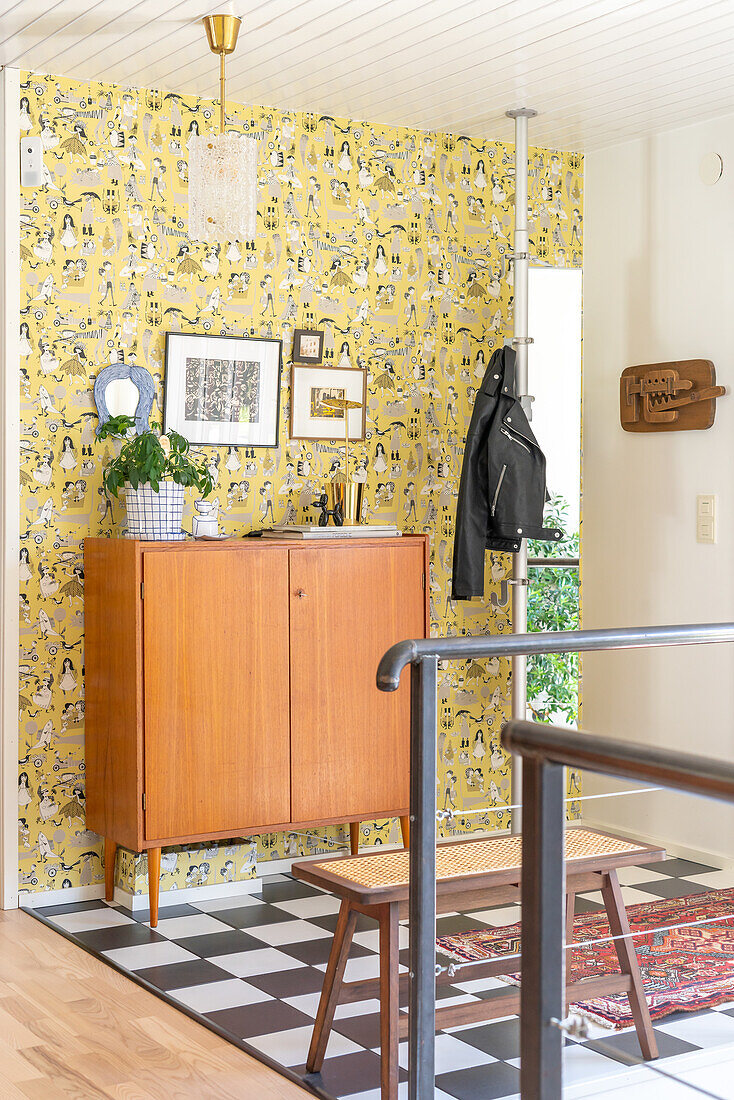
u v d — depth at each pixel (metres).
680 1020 3.02
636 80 4.09
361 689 4.14
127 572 3.76
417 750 2.09
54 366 4.05
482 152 4.89
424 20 3.51
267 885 4.30
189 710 3.81
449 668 4.82
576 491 4.88
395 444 4.73
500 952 3.48
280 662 3.97
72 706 4.10
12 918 3.91
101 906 4.04
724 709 4.46
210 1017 3.05
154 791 3.76
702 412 4.50
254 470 4.43
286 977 3.35
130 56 3.83
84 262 4.09
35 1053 2.83
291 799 4.00
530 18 3.51
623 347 4.89
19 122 3.97
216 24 3.44
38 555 4.04
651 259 4.77
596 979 2.72
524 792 1.24
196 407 4.30
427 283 4.79
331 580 4.07
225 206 3.59
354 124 4.60
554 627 4.89
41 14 3.44
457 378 4.86
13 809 4.00
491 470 4.50
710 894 4.10
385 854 2.79
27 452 4.01
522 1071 1.23
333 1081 2.68
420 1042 2.08
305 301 4.52
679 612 4.66
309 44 3.72
